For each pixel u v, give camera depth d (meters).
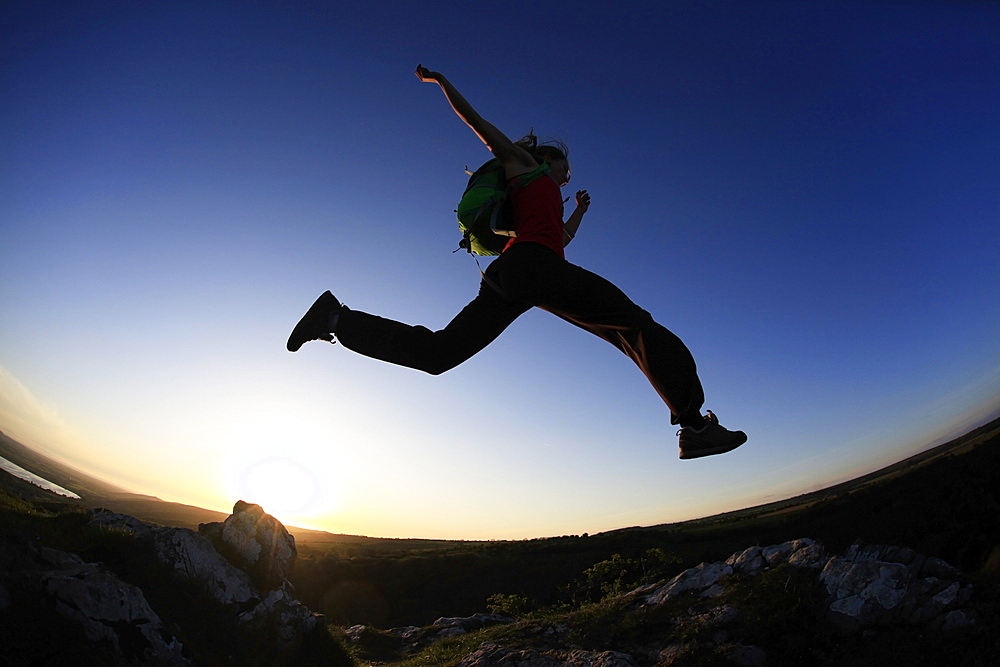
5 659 5.25
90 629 6.40
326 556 66.62
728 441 1.87
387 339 2.16
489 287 2.28
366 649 14.64
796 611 10.41
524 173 2.21
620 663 10.16
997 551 11.16
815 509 65.88
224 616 9.75
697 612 11.33
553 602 19.36
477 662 11.43
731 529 70.44
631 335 1.99
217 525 12.09
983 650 8.25
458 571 58.84
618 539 73.31
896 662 8.66
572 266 2.03
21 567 6.74
